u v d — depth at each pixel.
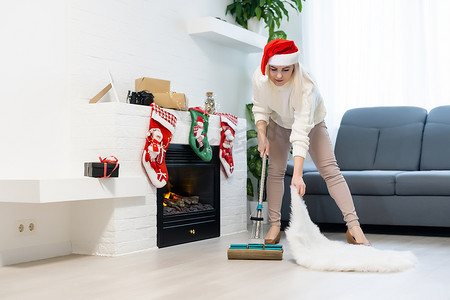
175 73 4.49
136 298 2.26
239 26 5.07
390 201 4.25
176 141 3.88
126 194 3.41
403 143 4.85
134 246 3.55
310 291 2.33
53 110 3.46
